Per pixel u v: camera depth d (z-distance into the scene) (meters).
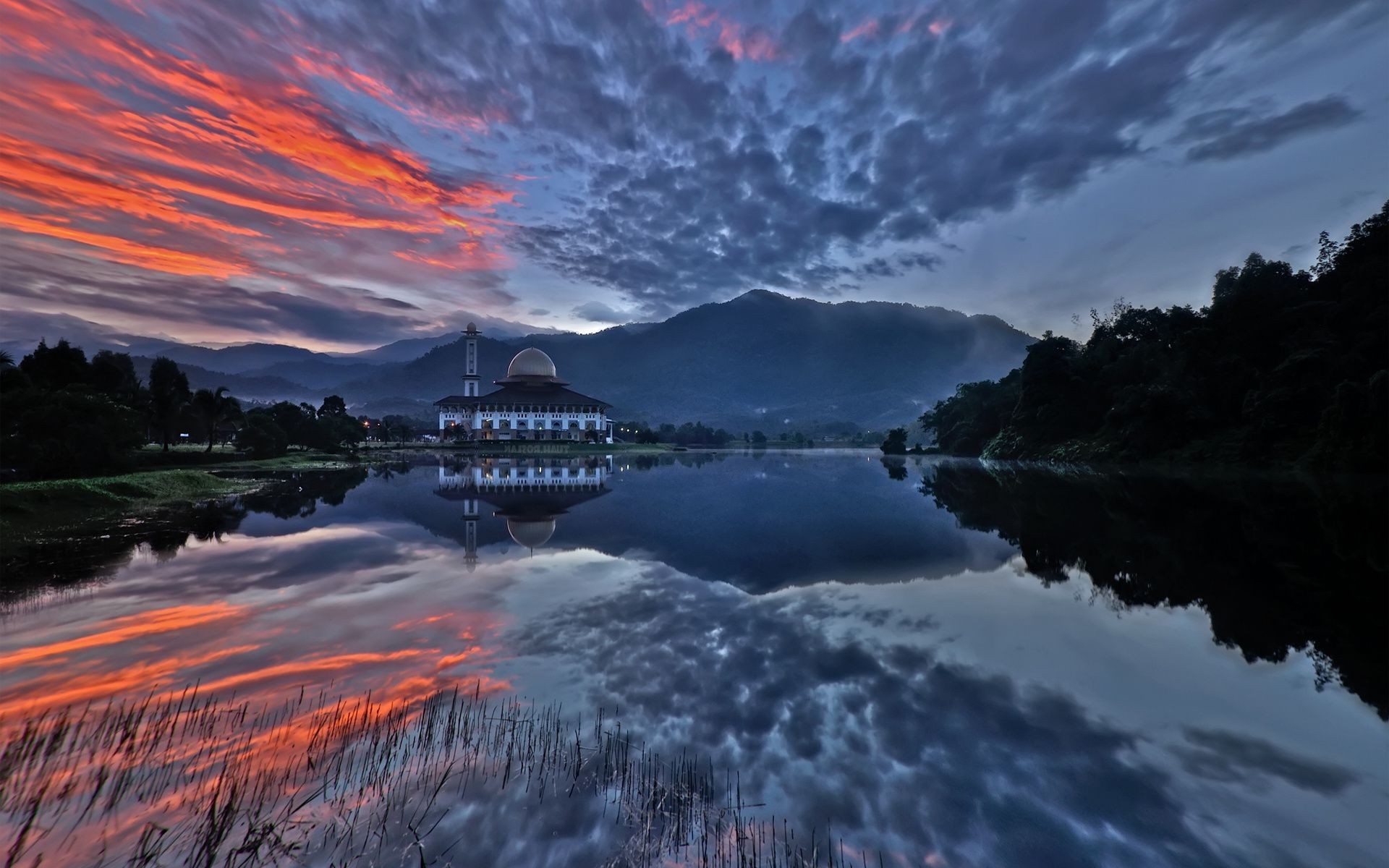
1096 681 11.81
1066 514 35.16
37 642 13.84
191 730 9.56
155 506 38.94
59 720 9.91
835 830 7.22
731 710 10.41
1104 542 26.66
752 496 46.75
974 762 8.77
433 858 6.65
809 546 26.34
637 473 74.69
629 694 11.12
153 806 7.59
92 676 11.89
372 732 9.53
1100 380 89.44
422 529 30.69
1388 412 48.53
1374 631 14.85
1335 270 65.38
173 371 80.31
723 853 6.80
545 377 175.25
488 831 7.12
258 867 6.48
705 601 17.62
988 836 7.11
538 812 7.50
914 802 7.78
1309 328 63.66
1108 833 7.19
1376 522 30.06
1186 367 73.31
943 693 11.21
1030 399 97.62
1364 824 7.36
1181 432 69.69
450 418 158.00
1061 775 8.46
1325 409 52.91
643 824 7.29
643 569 21.94
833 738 9.48
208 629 14.89
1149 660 12.97
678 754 8.91
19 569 21.48
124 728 9.60
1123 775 8.45
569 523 33.09
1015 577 20.64
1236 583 19.61
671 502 43.03
